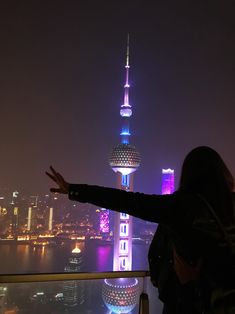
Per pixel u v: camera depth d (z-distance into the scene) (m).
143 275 3.22
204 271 1.72
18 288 4.09
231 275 1.68
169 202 1.78
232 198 1.90
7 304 3.80
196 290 1.75
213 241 1.72
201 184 1.89
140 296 3.18
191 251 1.74
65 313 4.62
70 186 1.90
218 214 1.81
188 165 1.99
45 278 2.98
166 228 1.83
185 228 1.75
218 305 1.67
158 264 1.99
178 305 1.83
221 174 1.91
